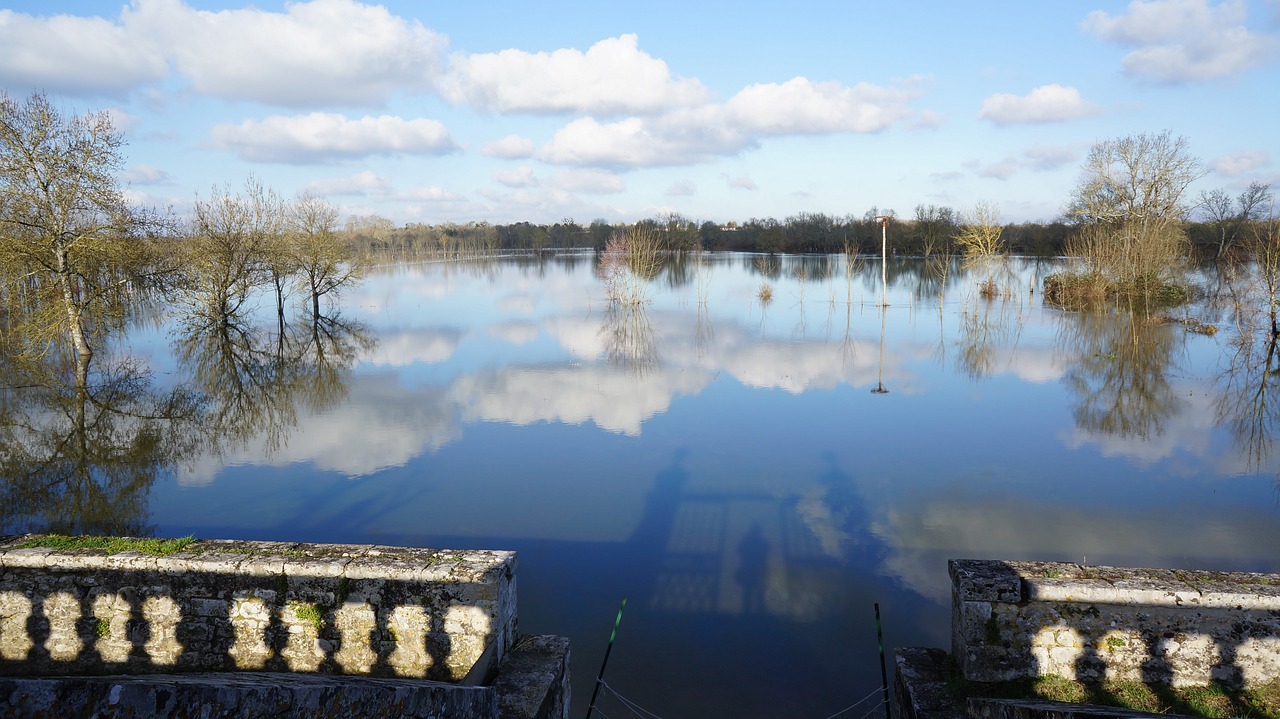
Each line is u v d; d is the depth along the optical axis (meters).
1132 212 40.25
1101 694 5.46
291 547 6.21
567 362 27.91
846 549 11.48
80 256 25.08
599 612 9.55
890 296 51.41
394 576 5.81
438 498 13.95
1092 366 26.47
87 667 6.00
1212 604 5.36
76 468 16.16
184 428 19.45
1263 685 5.32
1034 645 5.62
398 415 20.48
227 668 5.95
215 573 5.88
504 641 6.07
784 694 7.79
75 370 25.72
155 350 31.86
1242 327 32.00
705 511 13.14
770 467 15.64
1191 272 45.47
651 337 34.06
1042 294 48.81
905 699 6.05
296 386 24.39
